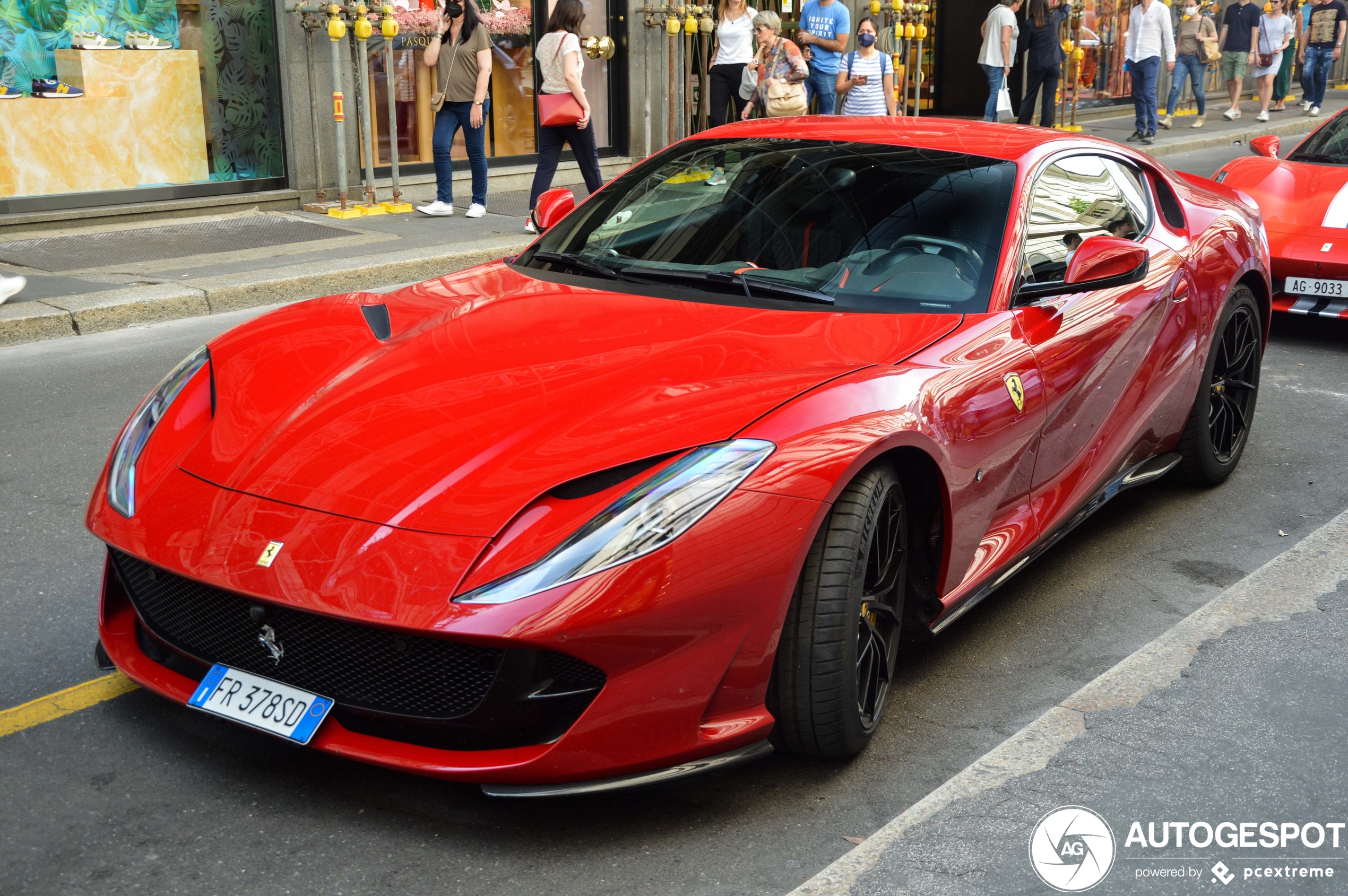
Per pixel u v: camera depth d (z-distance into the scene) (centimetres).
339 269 810
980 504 314
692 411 263
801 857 249
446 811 259
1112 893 237
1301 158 800
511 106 1253
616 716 238
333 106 1047
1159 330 407
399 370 292
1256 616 358
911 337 308
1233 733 296
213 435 281
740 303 333
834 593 260
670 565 236
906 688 323
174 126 1012
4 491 444
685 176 396
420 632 227
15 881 233
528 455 253
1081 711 304
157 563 253
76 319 685
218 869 238
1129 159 446
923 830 254
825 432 261
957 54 1912
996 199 359
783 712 267
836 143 397
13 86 923
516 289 351
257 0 1038
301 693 250
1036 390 330
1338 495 479
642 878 240
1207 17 1845
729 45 1229
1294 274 692
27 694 303
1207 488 484
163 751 278
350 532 242
